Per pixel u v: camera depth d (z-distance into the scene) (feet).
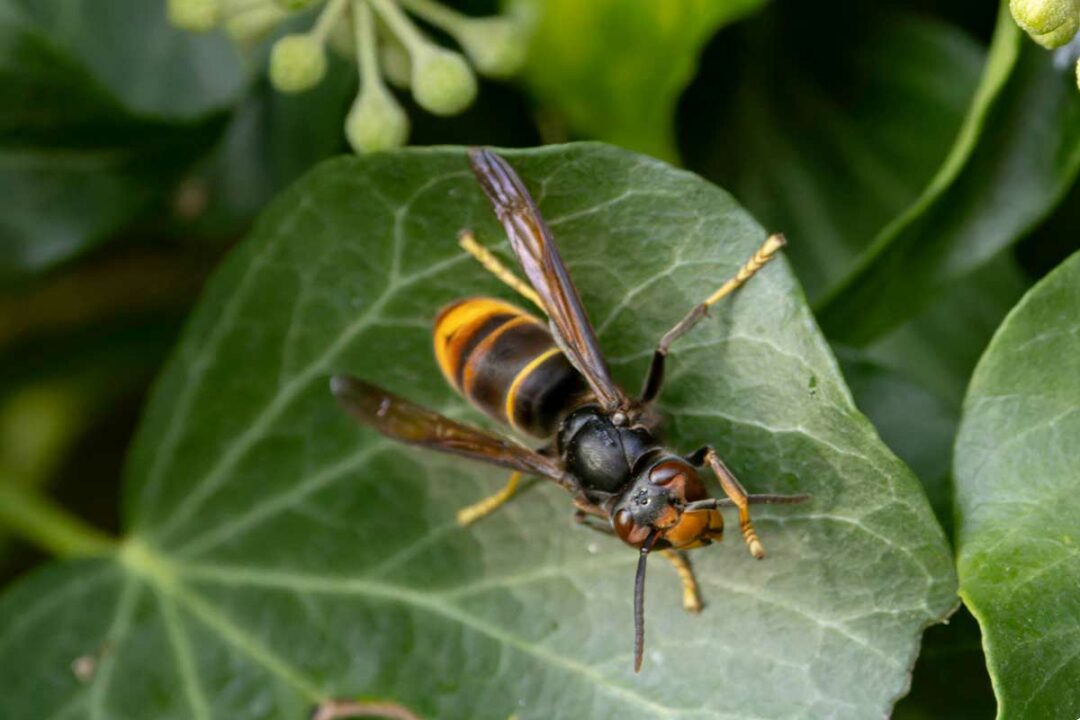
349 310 0.96
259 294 0.96
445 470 0.96
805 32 1.03
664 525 0.92
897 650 0.90
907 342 1.01
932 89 1.01
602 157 0.91
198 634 0.98
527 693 0.94
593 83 1.00
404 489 0.96
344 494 0.97
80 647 0.99
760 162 1.03
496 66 0.97
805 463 0.91
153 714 0.98
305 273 0.95
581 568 0.94
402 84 0.97
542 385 0.95
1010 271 1.00
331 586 0.97
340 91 0.99
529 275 0.93
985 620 0.88
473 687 0.95
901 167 1.01
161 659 0.99
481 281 0.95
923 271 0.94
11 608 1.00
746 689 0.91
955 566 0.89
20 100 1.00
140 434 0.99
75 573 1.00
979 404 0.89
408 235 0.94
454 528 0.95
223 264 0.96
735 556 0.92
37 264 1.02
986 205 0.94
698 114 1.03
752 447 0.92
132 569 0.99
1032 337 0.89
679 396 0.93
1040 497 0.89
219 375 0.98
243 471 0.98
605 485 0.94
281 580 0.97
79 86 1.00
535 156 0.91
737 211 0.91
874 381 0.95
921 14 1.02
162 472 0.99
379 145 0.95
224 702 0.98
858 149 1.02
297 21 1.00
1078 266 0.89
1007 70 0.91
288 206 0.95
